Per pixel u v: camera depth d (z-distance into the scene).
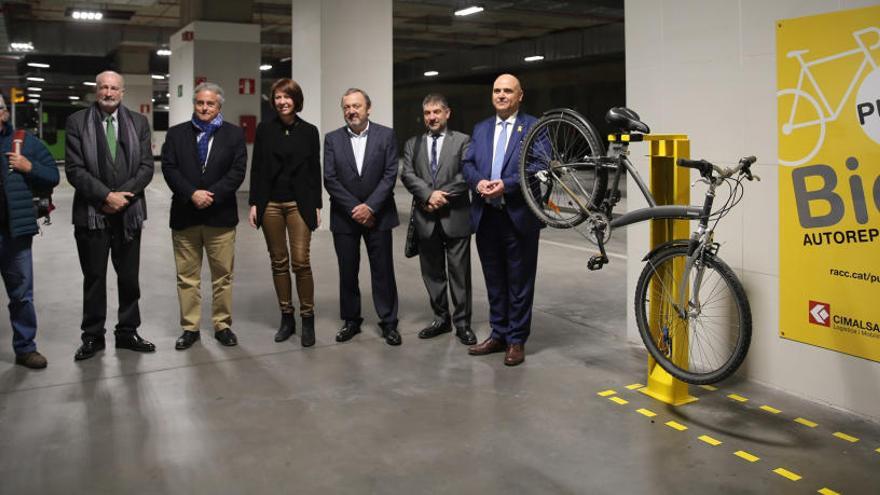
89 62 26.41
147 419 3.30
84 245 4.15
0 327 4.90
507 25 21.95
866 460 2.84
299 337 4.66
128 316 4.35
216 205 4.33
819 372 3.40
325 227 10.08
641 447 2.98
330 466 2.83
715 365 3.88
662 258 3.35
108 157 4.07
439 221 4.46
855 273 3.19
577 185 3.48
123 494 2.61
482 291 6.12
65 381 3.81
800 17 3.31
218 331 4.52
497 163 3.97
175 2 17.33
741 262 3.71
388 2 10.06
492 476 2.74
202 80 14.33
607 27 20.95
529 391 3.65
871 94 3.05
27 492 2.62
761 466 2.80
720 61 3.71
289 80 4.35
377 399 3.55
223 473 2.77
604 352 4.31
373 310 5.41
